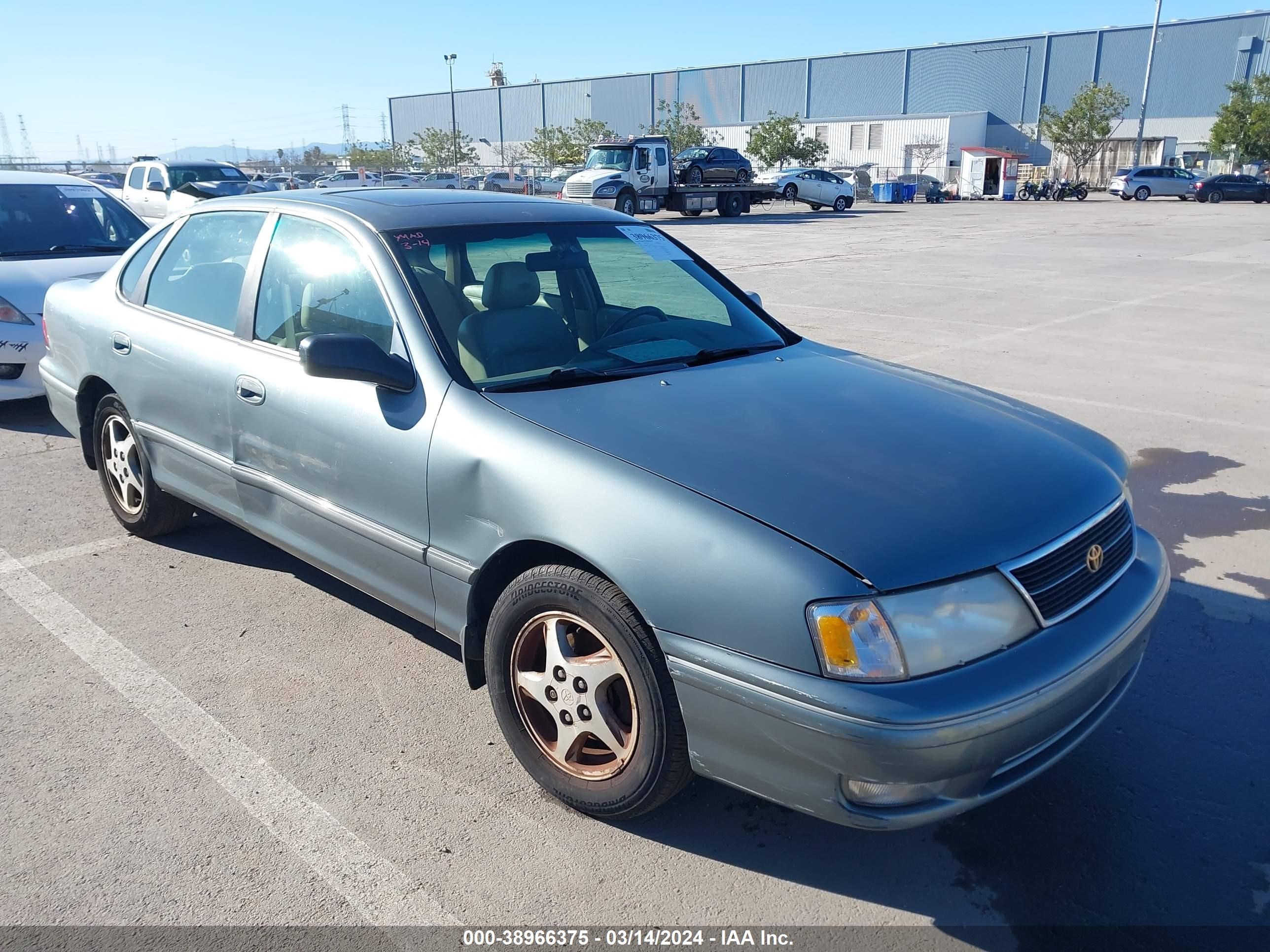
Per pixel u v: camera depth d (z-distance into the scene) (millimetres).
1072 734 2547
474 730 3199
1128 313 11391
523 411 2812
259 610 4000
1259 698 3453
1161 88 60781
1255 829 2785
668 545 2371
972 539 2338
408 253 3262
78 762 2992
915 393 3234
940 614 2217
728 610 2281
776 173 56312
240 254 3814
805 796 2268
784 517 2340
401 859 2607
